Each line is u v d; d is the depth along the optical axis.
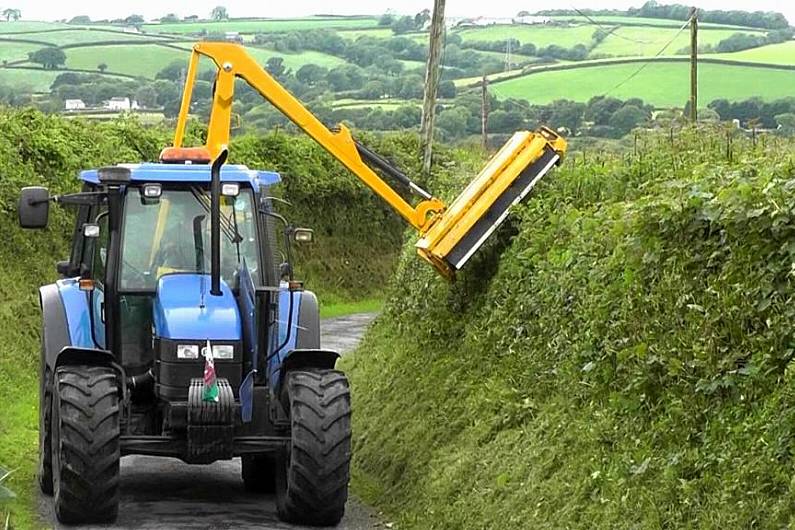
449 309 13.57
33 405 16.55
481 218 12.38
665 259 8.44
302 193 35.38
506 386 10.91
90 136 26.33
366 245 37.19
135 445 9.98
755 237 7.34
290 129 37.44
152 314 10.59
